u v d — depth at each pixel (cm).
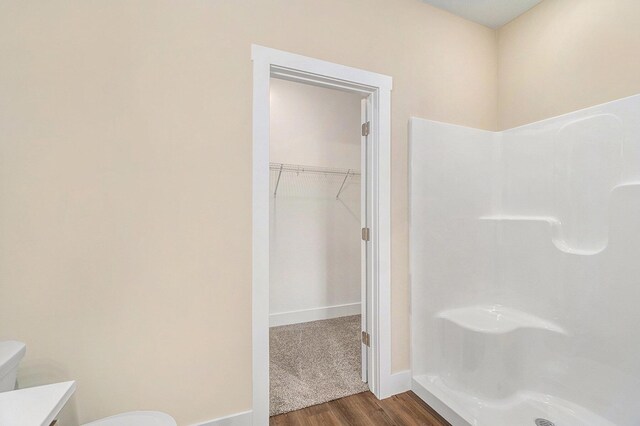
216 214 147
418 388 186
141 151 134
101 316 127
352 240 346
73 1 124
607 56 166
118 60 130
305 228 323
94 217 127
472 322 188
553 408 167
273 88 311
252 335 153
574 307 169
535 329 183
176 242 139
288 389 192
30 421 68
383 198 185
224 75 148
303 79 173
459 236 208
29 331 118
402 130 192
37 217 119
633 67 156
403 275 193
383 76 185
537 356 181
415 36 198
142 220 134
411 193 192
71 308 123
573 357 167
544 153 192
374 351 188
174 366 139
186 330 141
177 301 139
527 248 199
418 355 193
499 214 224
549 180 189
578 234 171
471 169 214
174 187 139
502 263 217
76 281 124
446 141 204
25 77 117
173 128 139
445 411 164
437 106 205
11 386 100
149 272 135
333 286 337
